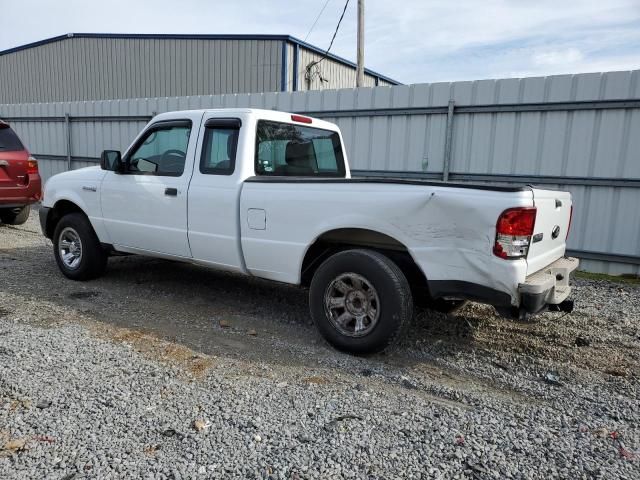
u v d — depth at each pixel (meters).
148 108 11.52
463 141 7.69
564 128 6.96
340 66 22.28
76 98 23.91
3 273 6.10
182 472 2.42
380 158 8.45
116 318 4.63
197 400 3.11
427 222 3.52
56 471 2.39
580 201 7.02
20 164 8.67
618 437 2.84
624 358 4.04
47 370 3.41
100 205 5.49
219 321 4.67
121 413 2.91
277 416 2.95
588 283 6.50
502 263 3.29
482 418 3.01
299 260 4.12
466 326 4.68
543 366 3.86
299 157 5.14
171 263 6.89
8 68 26.06
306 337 4.34
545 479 2.44
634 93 6.45
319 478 2.40
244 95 9.92
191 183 4.70
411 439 2.75
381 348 3.79
